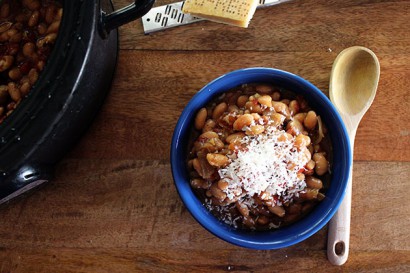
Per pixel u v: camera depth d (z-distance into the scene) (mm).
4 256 534
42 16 507
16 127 442
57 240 533
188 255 525
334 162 491
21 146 448
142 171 538
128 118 545
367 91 521
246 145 461
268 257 521
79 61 448
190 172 494
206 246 525
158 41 555
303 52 546
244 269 521
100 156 542
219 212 495
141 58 553
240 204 475
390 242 517
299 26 549
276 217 493
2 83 517
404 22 545
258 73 492
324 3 552
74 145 540
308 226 476
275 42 548
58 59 445
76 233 533
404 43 542
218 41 552
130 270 526
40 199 539
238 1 524
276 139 460
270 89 505
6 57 503
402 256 515
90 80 480
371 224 520
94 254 529
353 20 548
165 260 526
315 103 499
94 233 532
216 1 527
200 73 548
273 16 552
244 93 510
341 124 475
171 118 543
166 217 530
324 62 543
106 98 548
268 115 476
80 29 447
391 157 528
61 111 452
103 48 490
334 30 547
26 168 474
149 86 548
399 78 538
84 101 489
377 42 544
